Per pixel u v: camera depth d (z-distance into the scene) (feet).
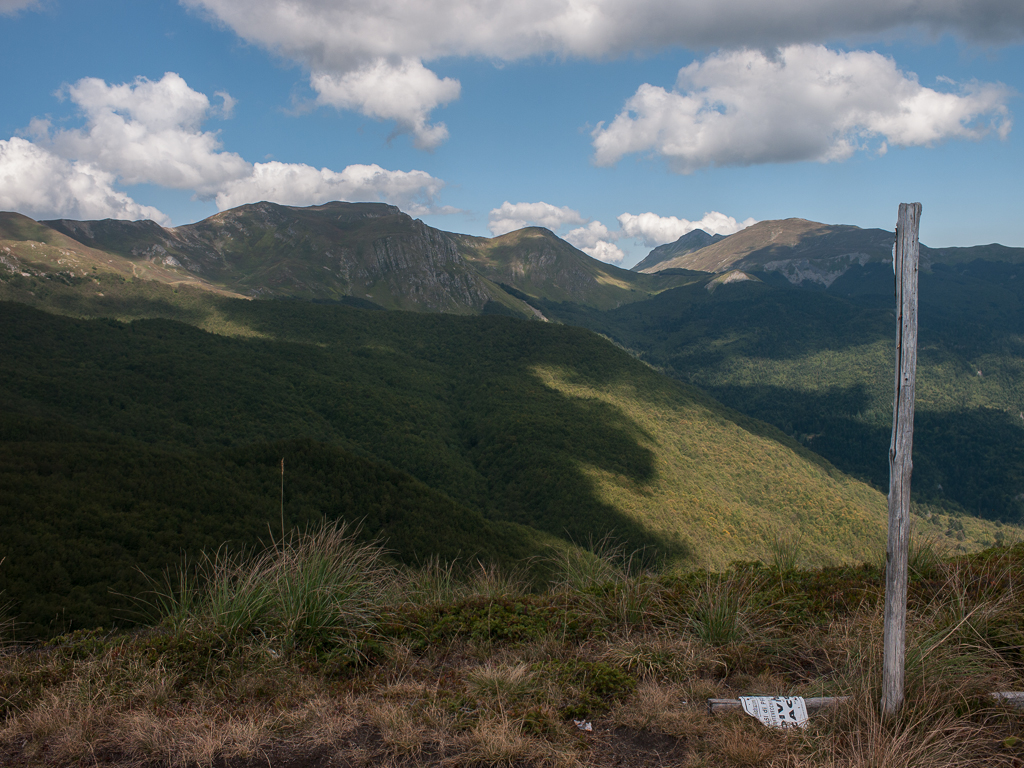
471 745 9.93
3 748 10.12
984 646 12.32
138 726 10.37
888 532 9.86
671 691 11.66
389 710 10.86
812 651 13.48
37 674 12.41
